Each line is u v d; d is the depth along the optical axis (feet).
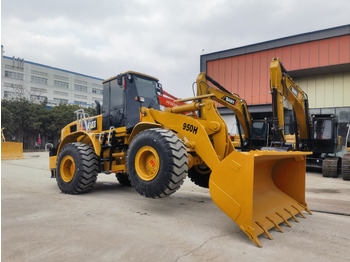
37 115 82.17
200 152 12.51
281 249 8.57
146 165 12.84
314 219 12.16
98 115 19.95
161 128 14.06
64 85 187.01
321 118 33.58
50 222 10.80
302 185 13.25
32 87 164.04
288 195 13.58
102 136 17.48
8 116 72.64
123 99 16.79
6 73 156.35
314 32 50.96
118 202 14.84
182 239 9.20
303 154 12.44
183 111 14.51
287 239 9.48
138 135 13.10
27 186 19.72
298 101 29.45
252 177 9.05
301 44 52.70
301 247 8.77
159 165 11.88
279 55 55.16
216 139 13.43
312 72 55.06
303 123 32.27
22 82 159.33
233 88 60.49
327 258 7.97
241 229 9.69
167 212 12.87
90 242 8.73
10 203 14.03
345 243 9.21
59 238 9.04
